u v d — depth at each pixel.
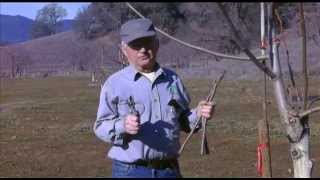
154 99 4.47
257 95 25.47
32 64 65.06
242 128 17.42
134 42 4.40
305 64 4.47
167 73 4.58
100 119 4.48
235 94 27.47
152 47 4.46
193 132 4.56
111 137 4.36
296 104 4.61
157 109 4.46
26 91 38.84
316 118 17.72
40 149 14.93
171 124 4.48
